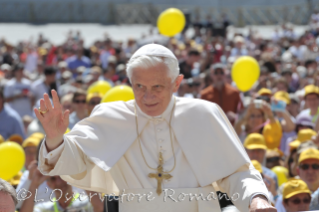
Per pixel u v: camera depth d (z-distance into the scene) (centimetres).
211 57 4600
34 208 1343
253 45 6669
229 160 905
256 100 2241
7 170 1592
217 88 2703
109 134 919
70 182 929
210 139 922
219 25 8575
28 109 3422
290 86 3762
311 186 1608
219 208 918
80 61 5025
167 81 875
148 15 11131
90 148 892
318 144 1783
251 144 1931
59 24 11362
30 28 10912
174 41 5888
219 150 915
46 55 6378
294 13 10475
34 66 6253
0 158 1586
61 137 834
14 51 7081
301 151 1645
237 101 2689
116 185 953
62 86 3609
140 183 918
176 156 927
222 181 925
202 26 8681
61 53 6172
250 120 2283
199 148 918
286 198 1507
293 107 2861
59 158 841
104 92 2567
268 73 3741
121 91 1798
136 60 868
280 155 2114
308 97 2452
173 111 948
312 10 10256
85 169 898
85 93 2389
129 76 887
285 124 2411
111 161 892
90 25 11206
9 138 2355
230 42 6438
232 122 2500
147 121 937
